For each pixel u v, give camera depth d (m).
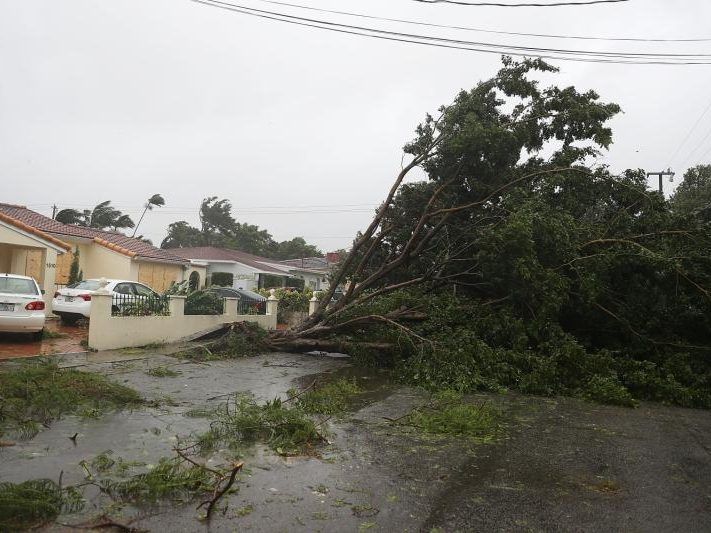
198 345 13.12
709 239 11.10
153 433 5.82
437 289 13.78
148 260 23.92
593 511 4.20
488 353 10.17
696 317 10.84
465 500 4.36
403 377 10.38
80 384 7.34
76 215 39.12
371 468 5.10
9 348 10.80
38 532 3.46
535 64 12.92
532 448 6.00
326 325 13.18
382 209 13.55
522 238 10.48
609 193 12.64
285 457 5.29
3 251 16.11
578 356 9.74
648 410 8.62
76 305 14.69
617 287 11.54
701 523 4.02
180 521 3.74
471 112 12.57
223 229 60.09
